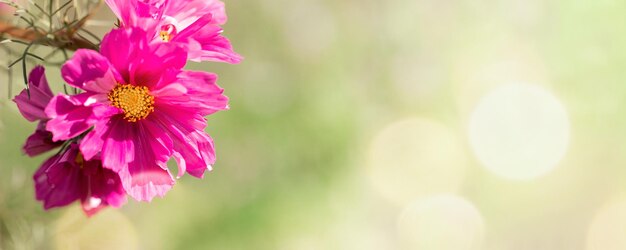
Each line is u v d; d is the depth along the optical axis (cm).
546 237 270
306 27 249
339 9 254
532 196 269
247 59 241
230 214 228
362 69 257
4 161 155
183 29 89
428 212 262
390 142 258
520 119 269
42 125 89
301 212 237
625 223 267
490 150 268
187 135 87
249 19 243
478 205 267
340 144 247
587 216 271
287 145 240
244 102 237
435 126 262
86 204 89
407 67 262
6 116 143
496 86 268
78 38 92
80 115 85
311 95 246
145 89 87
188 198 222
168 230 217
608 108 269
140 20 86
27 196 116
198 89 87
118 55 86
